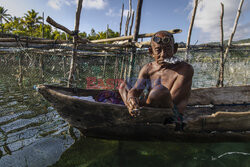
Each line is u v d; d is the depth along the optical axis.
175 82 2.33
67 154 2.19
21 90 6.52
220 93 3.88
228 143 2.58
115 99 3.33
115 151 2.28
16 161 2.01
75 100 2.24
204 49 6.09
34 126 3.24
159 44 2.29
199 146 2.46
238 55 6.61
